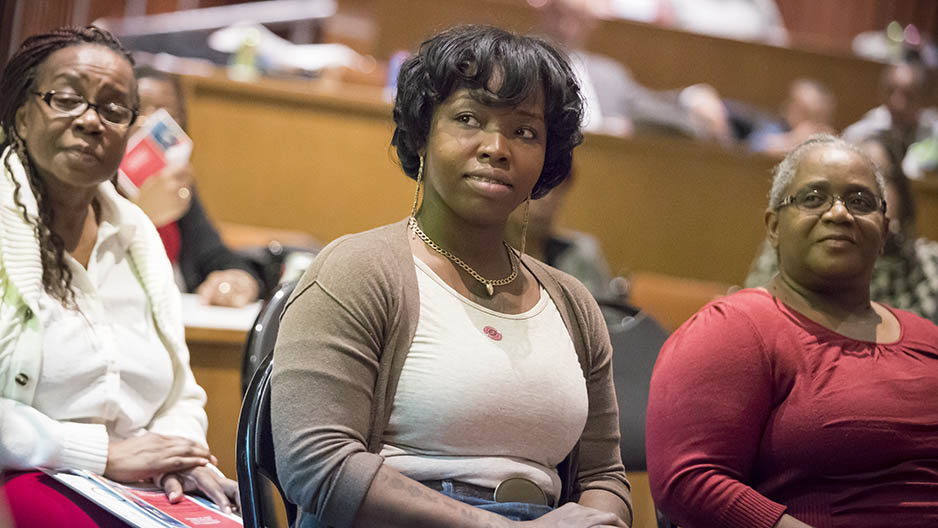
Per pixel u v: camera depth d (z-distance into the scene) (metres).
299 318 3.08
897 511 3.76
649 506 6.08
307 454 2.93
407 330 3.14
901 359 3.99
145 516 3.30
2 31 3.97
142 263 4.21
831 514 3.78
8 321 3.72
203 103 9.38
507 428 3.15
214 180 9.45
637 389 4.76
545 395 3.22
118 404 3.89
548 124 3.41
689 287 8.55
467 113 3.27
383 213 9.90
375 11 12.03
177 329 4.25
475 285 3.34
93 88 3.94
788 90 13.33
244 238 8.02
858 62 13.32
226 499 3.77
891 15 15.20
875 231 4.12
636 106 11.02
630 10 13.14
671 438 3.87
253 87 9.46
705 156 10.62
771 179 4.53
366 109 9.75
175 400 4.22
